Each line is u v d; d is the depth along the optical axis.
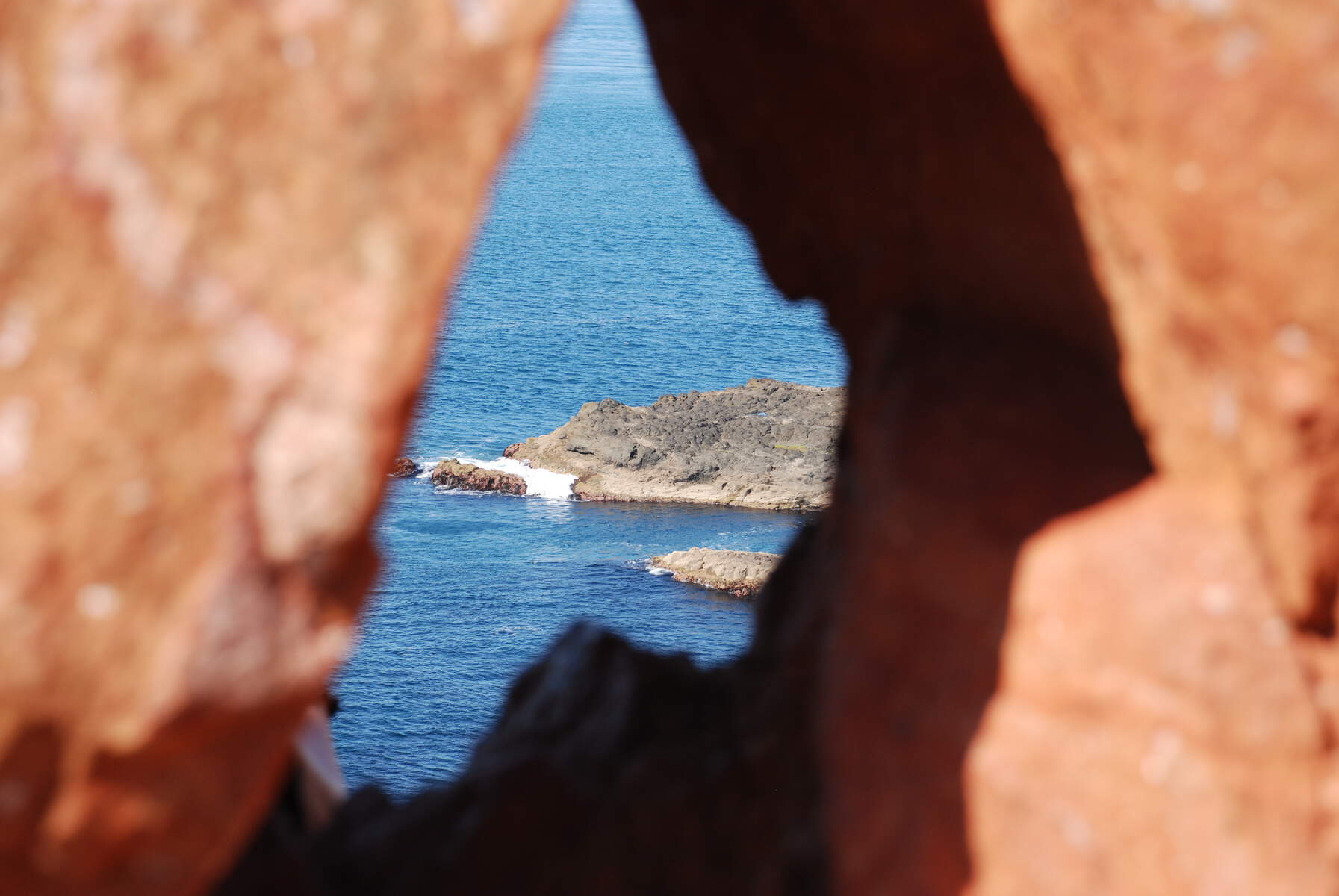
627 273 175.38
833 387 123.75
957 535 3.76
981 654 3.61
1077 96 3.11
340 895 5.31
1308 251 2.83
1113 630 3.39
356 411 2.33
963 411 4.05
